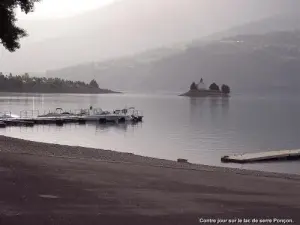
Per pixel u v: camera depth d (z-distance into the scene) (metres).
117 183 14.41
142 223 9.71
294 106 188.88
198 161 42.28
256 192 14.12
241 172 22.03
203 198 12.63
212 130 81.31
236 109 158.25
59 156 22.45
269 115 127.56
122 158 26.31
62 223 9.44
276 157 43.56
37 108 129.75
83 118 89.44
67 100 197.50
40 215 9.96
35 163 17.75
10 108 126.56
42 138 62.88
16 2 29.58
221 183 15.69
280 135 75.50
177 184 14.94
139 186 14.12
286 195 13.77
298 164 41.28
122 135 70.75
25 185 13.14
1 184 13.12
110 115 93.69
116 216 10.18
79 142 59.69
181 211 10.90
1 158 18.59
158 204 11.57
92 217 10.00
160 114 123.38
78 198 11.83
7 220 9.45
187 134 73.50
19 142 30.27
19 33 31.02
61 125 83.56
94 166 18.09
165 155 47.28
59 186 13.30
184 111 139.75
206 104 195.88
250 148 57.16
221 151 52.47
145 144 58.75
